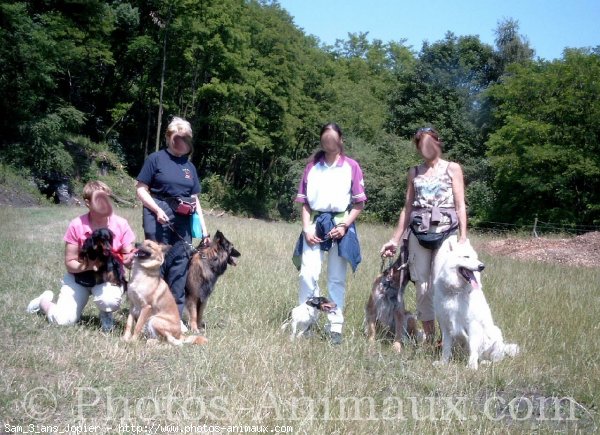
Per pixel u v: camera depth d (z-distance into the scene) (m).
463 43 48.28
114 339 6.20
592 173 30.86
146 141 43.31
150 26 43.25
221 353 5.89
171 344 6.23
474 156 45.38
